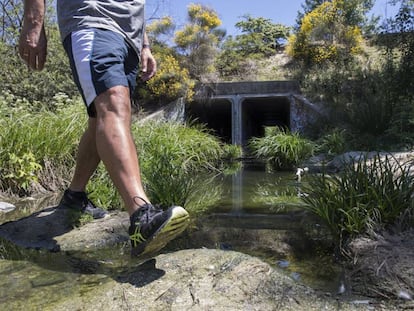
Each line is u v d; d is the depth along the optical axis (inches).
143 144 203.2
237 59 550.6
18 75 311.1
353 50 449.7
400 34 329.1
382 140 268.4
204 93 406.0
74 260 68.9
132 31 71.0
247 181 186.2
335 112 336.8
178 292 52.1
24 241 79.3
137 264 65.9
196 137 275.7
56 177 162.4
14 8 331.9
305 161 264.8
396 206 75.0
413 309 48.7
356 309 48.8
